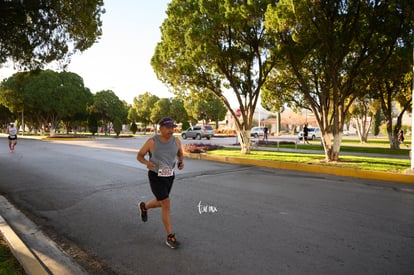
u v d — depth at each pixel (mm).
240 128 15086
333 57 11094
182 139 36219
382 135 51938
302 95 18484
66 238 4383
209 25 12398
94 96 50812
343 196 6766
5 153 16500
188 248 3943
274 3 11078
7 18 7699
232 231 4547
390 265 3436
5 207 5969
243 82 14797
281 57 12516
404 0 9508
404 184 8117
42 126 48062
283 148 19016
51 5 8117
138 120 78250
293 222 4953
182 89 15773
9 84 38000
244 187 7762
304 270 3322
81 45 9750
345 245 4004
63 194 6984
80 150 18562
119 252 3873
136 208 5836
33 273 3109
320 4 9734
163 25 14648
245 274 3246
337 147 11641
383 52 11352
